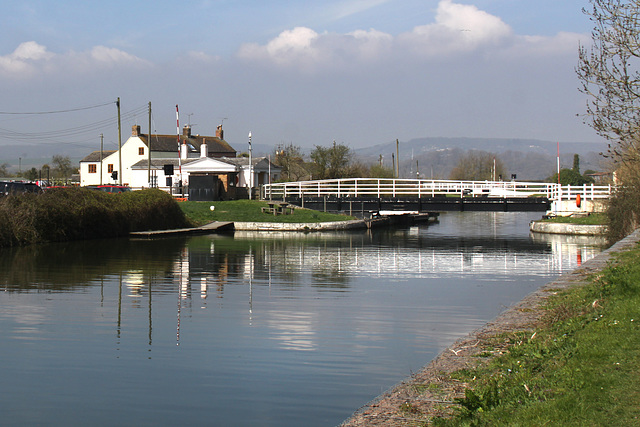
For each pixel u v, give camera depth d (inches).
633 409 262.2
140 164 2979.8
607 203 1428.4
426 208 2059.5
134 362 467.5
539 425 257.6
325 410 375.2
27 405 383.6
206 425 354.3
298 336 548.7
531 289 818.8
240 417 364.8
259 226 1871.3
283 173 3604.8
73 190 1497.3
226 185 2396.7
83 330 564.4
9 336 539.8
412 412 304.5
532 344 386.9
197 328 576.1
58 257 1116.5
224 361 470.9
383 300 729.6
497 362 368.2
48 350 497.7
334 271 989.2
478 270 1023.0
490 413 280.7
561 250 1375.5
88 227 1487.5
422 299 738.8
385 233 1889.8
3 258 1090.7
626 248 856.3
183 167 2827.3
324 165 3464.6
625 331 373.4
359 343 524.4
